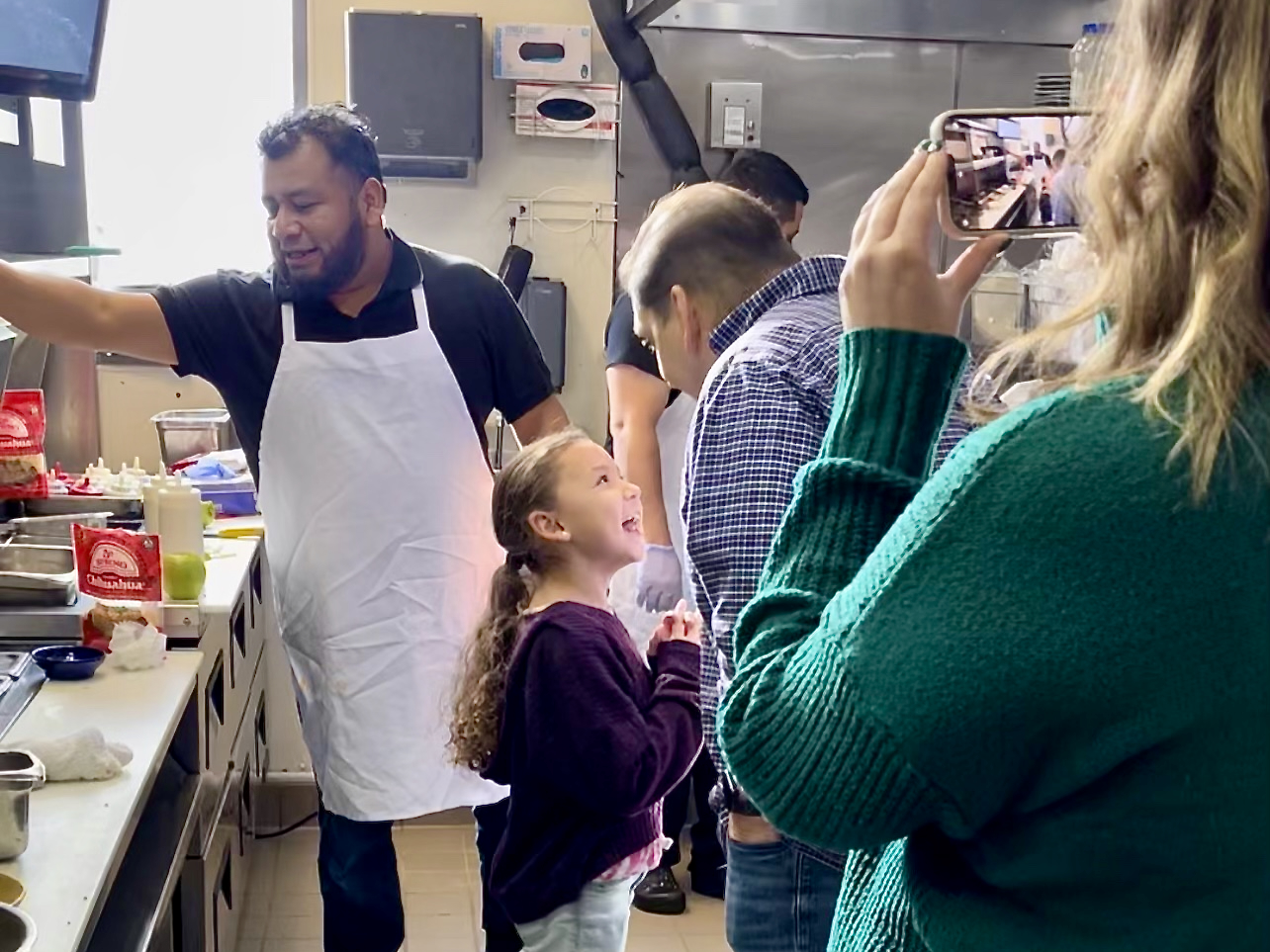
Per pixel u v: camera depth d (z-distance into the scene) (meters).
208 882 2.23
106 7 2.60
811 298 1.47
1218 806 0.64
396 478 2.38
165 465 3.28
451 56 3.32
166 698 1.91
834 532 0.80
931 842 0.77
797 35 3.45
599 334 3.59
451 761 2.24
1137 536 0.63
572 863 2.01
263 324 2.36
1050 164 0.88
